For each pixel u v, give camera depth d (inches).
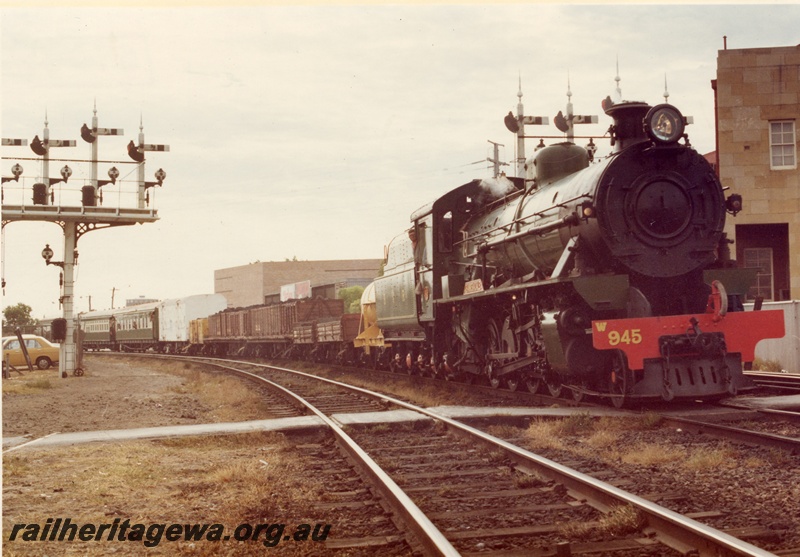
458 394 579.8
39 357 1327.5
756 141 903.1
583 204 426.9
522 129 1026.1
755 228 923.4
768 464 290.0
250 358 1595.7
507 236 546.6
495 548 204.1
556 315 445.7
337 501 265.6
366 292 1006.4
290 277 3474.4
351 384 776.9
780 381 568.7
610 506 230.7
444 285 647.1
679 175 443.5
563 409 441.4
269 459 347.9
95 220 978.1
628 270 439.2
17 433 470.9
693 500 241.8
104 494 288.2
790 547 195.3
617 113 450.9
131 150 971.3
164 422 512.1
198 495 287.6
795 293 889.5
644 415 398.9
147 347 2283.5
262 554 212.5
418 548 202.5
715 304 416.2
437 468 312.3
